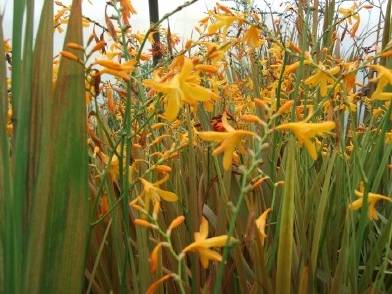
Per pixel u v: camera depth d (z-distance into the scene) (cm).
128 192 34
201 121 50
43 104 28
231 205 26
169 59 39
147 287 33
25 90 27
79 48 29
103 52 39
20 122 27
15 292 27
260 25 44
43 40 29
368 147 51
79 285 29
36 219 27
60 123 29
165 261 38
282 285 33
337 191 46
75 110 29
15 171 27
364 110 68
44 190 27
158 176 43
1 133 27
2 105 28
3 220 28
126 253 34
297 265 40
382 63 56
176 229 39
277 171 51
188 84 30
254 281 37
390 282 46
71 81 29
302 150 50
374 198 38
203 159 48
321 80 42
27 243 27
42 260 28
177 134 51
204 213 42
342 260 37
